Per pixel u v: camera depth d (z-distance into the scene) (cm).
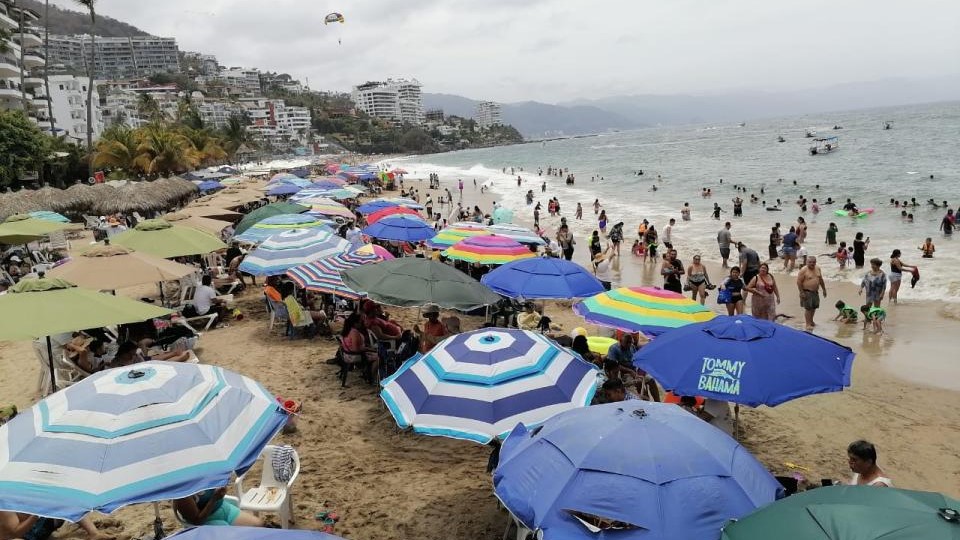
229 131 9188
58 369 897
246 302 1461
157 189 2977
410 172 8762
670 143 12938
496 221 2291
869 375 1044
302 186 3225
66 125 7525
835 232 2158
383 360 931
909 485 705
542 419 512
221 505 498
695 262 1463
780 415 891
